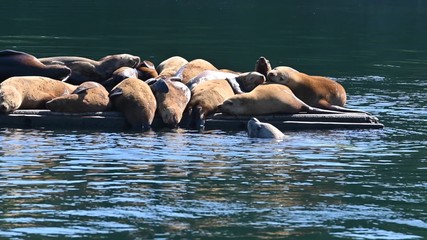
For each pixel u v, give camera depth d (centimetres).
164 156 4112
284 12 14450
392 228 3081
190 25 11406
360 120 5069
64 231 2953
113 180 3641
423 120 5288
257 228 3039
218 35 10244
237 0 17050
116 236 2914
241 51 8775
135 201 3331
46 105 4853
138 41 9231
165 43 9131
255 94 5022
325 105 5334
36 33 9700
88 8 13662
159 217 3134
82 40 9150
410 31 11838
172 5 15200
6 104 4728
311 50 9156
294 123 4994
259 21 12500
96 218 3106
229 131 4844
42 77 5031
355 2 17325
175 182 3634
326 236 2972
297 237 2950
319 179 3759
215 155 4172
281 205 3331
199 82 5275
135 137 4559
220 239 2906
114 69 5503
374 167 4022
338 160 4144
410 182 3753
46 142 4347
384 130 4966
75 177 3672
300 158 4166
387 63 8294
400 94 6303
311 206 3328
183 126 4934
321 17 13638
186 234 2953
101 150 4203
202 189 3531
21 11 12575
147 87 4994
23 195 3378
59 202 3297
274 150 4331
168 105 4916
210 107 4988
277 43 9669
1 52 5244
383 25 12638
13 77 4959
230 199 3391
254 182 3669
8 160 3934
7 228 2969
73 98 4838
